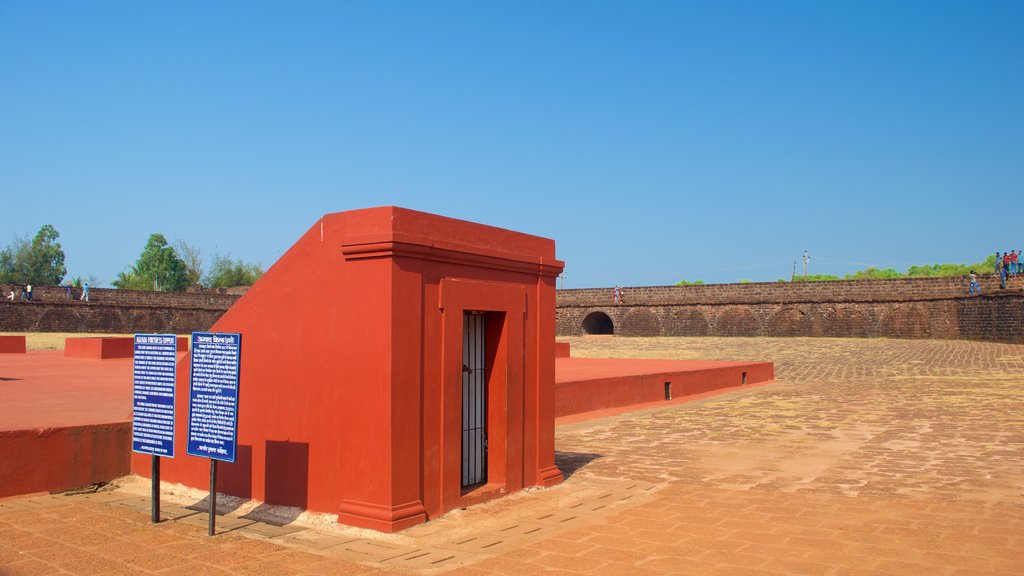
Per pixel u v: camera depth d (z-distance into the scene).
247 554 5.99
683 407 17.91
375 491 6.78
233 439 6.40
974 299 38.69
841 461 10.25
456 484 7.48
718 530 6.66
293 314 7.57
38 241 86.00
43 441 8.29
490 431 8.33
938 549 5.96
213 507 6.62
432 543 6.33
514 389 8.35
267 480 7.68
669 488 8.60
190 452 6.79
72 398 12.12
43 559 5.83
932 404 17.33
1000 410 15.88
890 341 39.88
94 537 6.52
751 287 48.31
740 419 15.32
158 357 7.05
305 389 7.42
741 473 9.53
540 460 8.73
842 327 44.88
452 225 7.56
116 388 13.88
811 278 64.81
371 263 6.94
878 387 22.28
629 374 18.44
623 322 53.28
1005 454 10.52
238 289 63.34
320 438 7.26
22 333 44.34
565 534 6.58
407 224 6.98
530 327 8.68
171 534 6.62
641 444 12.11
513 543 6.30
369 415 6.85
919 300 42.16
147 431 7.10
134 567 5.63
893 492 8.19
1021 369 26.23
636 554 5.94
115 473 8.91
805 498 7.96
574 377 18.08
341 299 7.15
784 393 21.36
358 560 5.82
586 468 9.97
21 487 8.12
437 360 7.34
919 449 11.09
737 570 5.50
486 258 7.91
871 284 44.09
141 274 83.81
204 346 6.71
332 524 6.93
